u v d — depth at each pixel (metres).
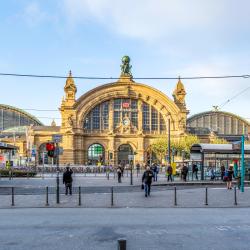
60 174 72.44
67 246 13.51
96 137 108.94
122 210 22.91
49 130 112.06
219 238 14.77
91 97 108.56
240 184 38.12
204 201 27.33
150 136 110.06
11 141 111.06
